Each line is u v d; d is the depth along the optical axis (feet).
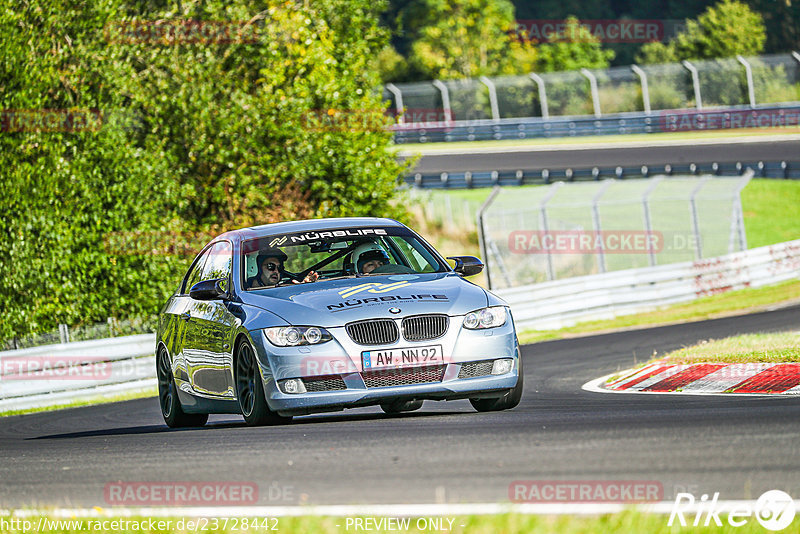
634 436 72.33
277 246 104.73
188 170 277.85
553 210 472.85
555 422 82.79
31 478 74.54
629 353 178.81
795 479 56.59
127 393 192.44
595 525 48.08
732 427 74.02
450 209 508.12
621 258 385.91
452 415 93.66
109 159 247.29
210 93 271.90
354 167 295.07
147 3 290.56
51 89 248.93
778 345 133.49
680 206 471.21
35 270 233.14
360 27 333.62
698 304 282.36
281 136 287.69
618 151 633.61
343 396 89.10
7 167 236.63
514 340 95.25
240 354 95.40
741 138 640.99
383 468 65.87
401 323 90.74
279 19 298.56
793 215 516.32
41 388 181.16
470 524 49.03
